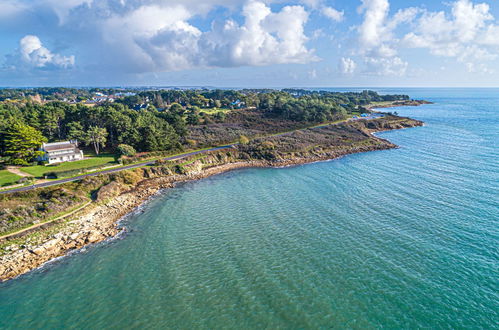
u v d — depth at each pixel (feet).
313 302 105.40
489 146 343.05
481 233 145.38
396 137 427.74
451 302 103.76
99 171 246.88
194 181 255.29
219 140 364.17
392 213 170.81
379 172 254.88
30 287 117.70
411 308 101.65
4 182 208.03
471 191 199.62
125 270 127.34
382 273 119.24
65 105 393.91
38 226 161.48
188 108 593.42
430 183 218.79
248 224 165.48
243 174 273.33
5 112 330.95
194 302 107.45
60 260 135.64
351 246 138.92
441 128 495.41
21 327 98.68
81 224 169.89
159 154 302.66
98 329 97.09
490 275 116.06
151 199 212.43
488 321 95.86
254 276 120.16
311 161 312.91
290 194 210.38
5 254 137.59
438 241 140.15
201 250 140.77
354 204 186.29
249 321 98.22
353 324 95.91
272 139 370.73
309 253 134.51
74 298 111.34
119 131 329.72
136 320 100.22
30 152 257.75
